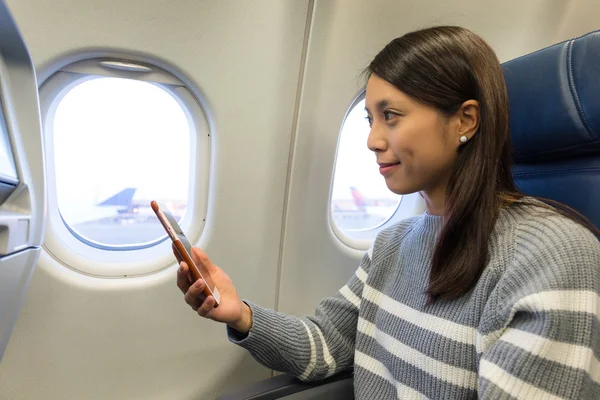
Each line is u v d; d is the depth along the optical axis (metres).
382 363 0.86
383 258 0.94
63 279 1.08
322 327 0.98
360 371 0.90
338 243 1.42
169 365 1.26
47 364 1.12
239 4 1.02
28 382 1.11
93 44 0.93
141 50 0.97
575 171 0.84
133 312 1.18
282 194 1.26
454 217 0.68
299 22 1.09
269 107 1.15
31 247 0.84
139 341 1.21
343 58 1.17
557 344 0.52
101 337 1.16
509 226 0.67
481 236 0.66
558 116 0.79
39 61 0.90
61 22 0.90
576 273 0.54
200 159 1.16
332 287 1.45
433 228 0.81
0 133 0.73
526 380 0.52
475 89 0.66
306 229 1.33
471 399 0.67
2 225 0.68
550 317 0.52
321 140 1.24
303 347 0.92
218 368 1.33
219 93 1.08
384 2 1.15
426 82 0.65
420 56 0.66
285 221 1.29
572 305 0.53
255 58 1.08
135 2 0.94
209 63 1.04
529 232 0.63
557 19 1.41
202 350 1.30
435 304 0.73
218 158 1.14
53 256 1.08
